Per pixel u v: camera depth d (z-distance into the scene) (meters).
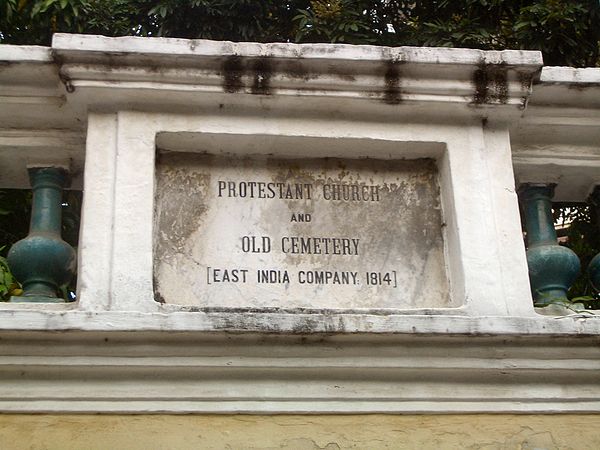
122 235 3.85
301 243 4.11
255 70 4.05
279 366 3.71
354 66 4.09
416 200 4.28
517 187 4.63
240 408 3.70
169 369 3.67
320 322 3.69
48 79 4.07
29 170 4.31
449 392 3.83
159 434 3.62
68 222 6.52
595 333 3.83
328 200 4.22
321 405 3.74
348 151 4.25
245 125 4.12
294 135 4.14
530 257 4.31
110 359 3.64
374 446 3.70
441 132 4.25
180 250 4.01
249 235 4.09
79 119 4.17
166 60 4.00
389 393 3.79
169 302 3.89
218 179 4.18
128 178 3.96
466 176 4.19
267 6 8.99
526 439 3.80
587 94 4.36
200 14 8.77
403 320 3.74
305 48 4.05
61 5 7.41
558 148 4.54
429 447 3.73
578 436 3.84
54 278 4.03
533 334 3.79
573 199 4.82
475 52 4.16
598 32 8.26
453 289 4.08
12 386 3.64
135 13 8.72
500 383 3.88
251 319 3.65
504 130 4.32
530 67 4.18
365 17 8.69
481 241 4.07
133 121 4.07
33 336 3.60
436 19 8.84
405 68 4.12
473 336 3.77
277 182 4.21
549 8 8.09
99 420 3.63
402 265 4.14
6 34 7.46
